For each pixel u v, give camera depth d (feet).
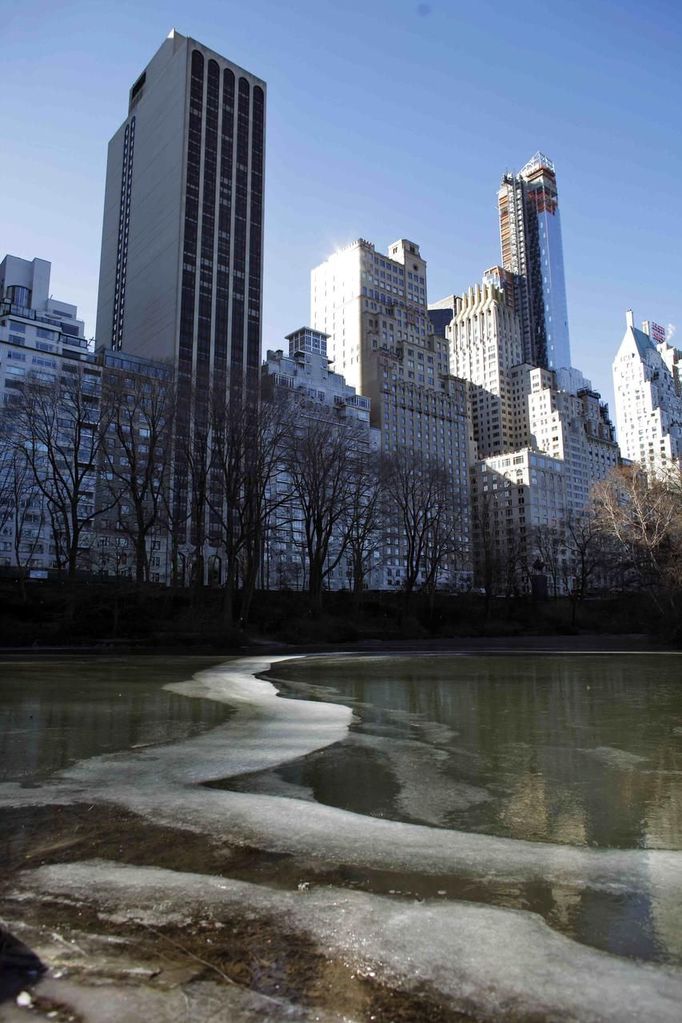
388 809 23.15
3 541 287.69
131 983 11.73
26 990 11.44
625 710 48.08
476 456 637.71
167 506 153.79
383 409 499.92
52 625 126.52
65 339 336.90
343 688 62.39
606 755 32.48
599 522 176.86
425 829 20.89
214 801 23.86
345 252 573.33
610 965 12.54
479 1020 10.71
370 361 517.55
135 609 134.51
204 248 431.02
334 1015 10.81
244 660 100.22
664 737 37.35
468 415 572.10
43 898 15.44
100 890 15.89
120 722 41.55
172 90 453.17
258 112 473.26
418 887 16.30
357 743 35.12
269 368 418.92
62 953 12.80
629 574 193.67
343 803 23.82
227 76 460.96
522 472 523.29
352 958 12.68
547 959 12.74
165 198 442.50
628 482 165.37
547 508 527.81
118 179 510.17
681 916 14.75
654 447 613.93
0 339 312.71
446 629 194.49
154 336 428.56
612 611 225.56
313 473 165.07
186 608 145.89
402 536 227.20
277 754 32.17
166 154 449.89
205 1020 10.61
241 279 442.50
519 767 29.84
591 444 607.37
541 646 155.02
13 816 21.97
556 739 36.68
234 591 162.30
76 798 24.22
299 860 18.08
